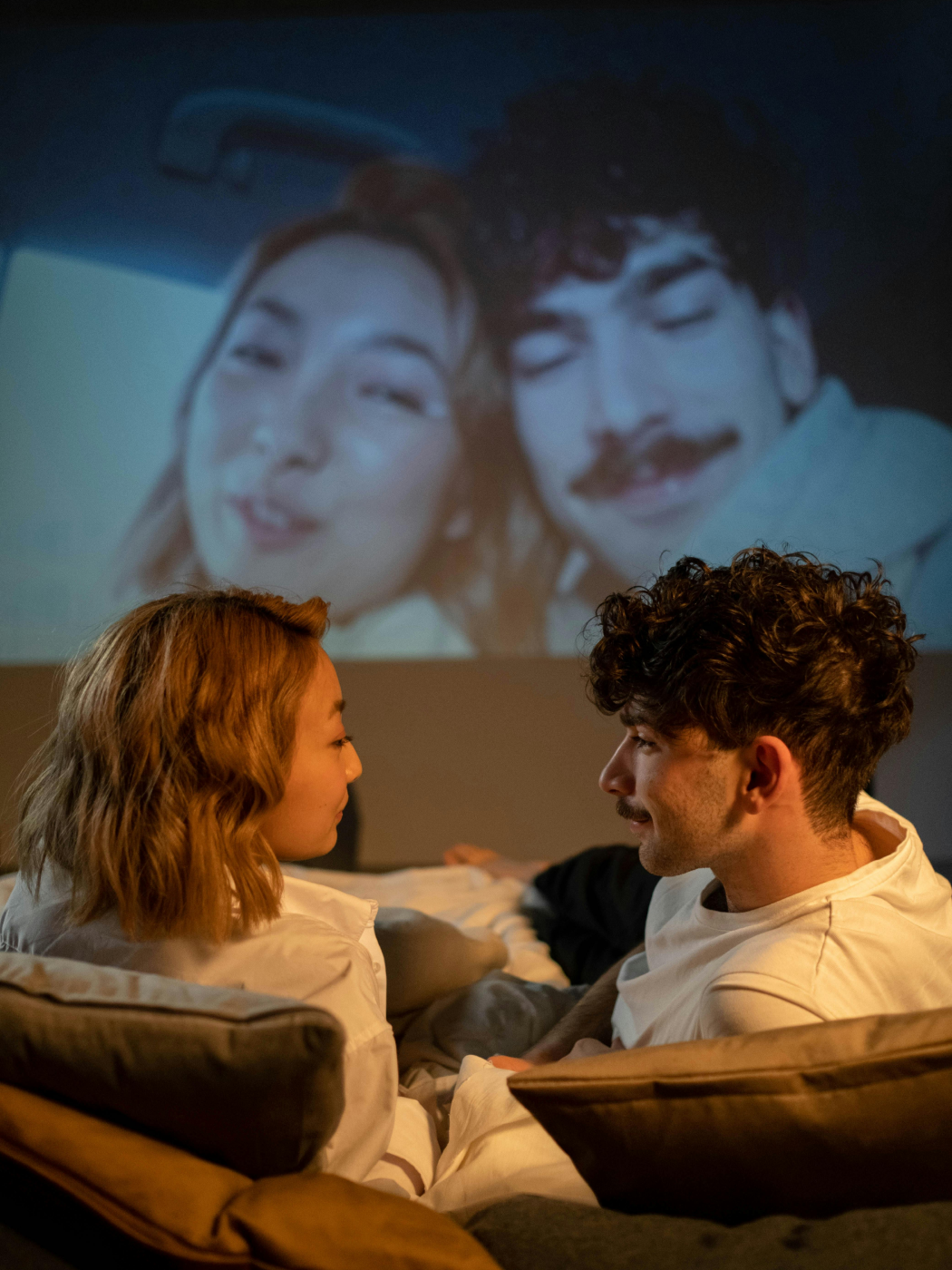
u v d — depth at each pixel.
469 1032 1.08
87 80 4.09
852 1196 0.58
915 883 0.84
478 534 4.03
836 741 0.79
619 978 1.09
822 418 3.92
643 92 3.95
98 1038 0.60
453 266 4.02
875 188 3.88
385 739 4.04
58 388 4.10
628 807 0.86
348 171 4.04
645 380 3.96
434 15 4.01
